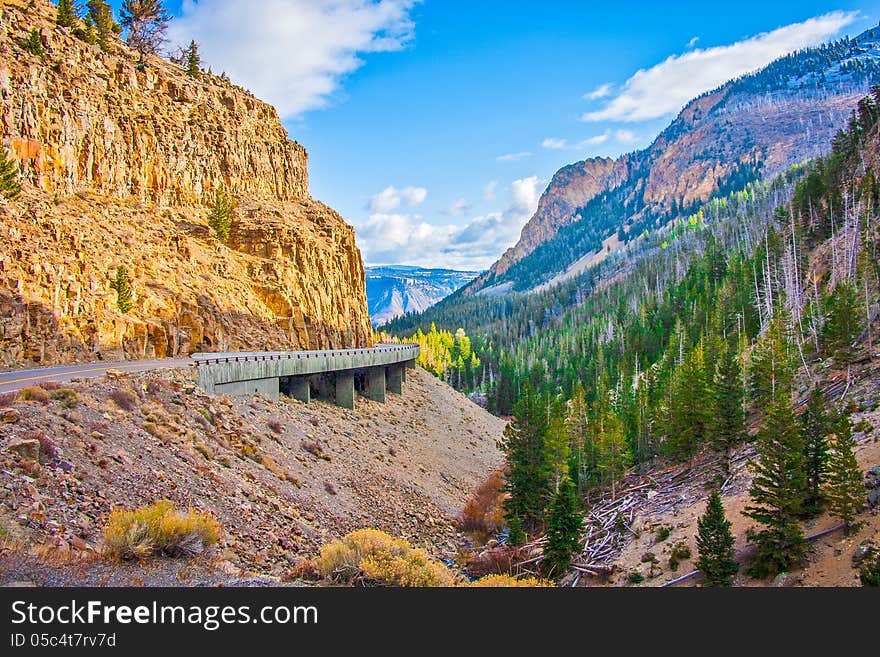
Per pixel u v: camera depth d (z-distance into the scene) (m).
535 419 40.56
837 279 68.88
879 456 29.98
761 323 75.88
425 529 33.88
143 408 24.58
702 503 37.50
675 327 94.62
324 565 17.12
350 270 78.44
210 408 28.92
